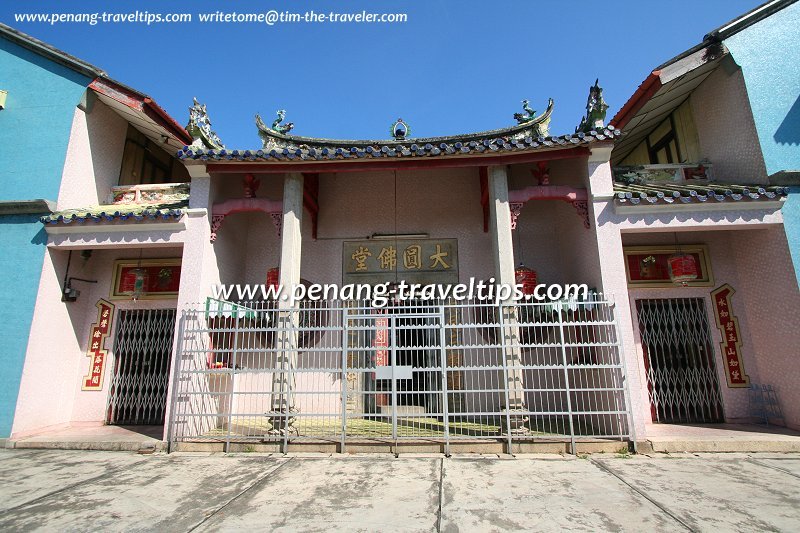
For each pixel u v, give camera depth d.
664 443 6.00
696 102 8.48
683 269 7.48
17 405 6.86
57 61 8.20
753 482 4.75
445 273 8.98
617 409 6.16
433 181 9.44
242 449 6.27
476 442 6.10
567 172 7.99
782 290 6.89
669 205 6.74
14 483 4.96
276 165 7.25
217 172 7.41
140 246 7.46
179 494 4.58
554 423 7.53
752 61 7.44
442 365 6.19
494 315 7.12
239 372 6.42
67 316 7.96
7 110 8.04
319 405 8.40
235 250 8.70
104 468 5.54
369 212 9.36
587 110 7.33
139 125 9.43
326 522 3.85
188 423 6.58
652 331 7.98
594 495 4.43
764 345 7.31
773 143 7.14
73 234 7.39
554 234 9.07
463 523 3.80
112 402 8.16
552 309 6.71
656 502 4.22
